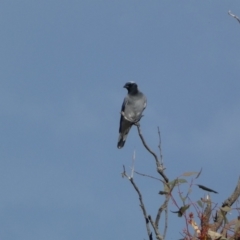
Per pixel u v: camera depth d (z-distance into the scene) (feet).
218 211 30.37
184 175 30.32
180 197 29.73
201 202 29.84
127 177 30.50
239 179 31.76
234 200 31.42
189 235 28.89
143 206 29.71
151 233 29.04
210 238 28.89
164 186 30.17
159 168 31.63
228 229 30.12
